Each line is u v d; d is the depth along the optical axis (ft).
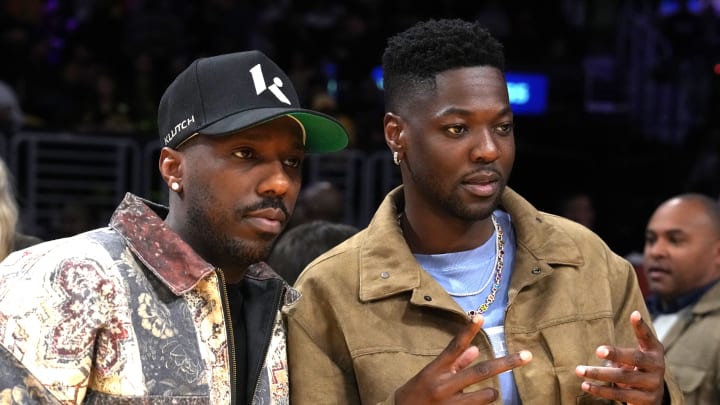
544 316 7.02
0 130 20.75
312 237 9.62
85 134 21.53
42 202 21.18
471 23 7.07
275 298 6.82
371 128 27.17
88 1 31.42
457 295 7.23
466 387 6.41
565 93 31.73
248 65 6.47
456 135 6.87
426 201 7.23
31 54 26.53
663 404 6.91
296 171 6.55
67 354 5.78
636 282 7.48
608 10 36.22
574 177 30.04
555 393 6.87
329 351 7.20
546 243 7.27
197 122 6.30
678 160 31.04
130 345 5.96
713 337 11.14
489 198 6.93
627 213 29.04
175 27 28.71
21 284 5.90
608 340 7.02
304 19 32.94
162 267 6.18
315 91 27.58
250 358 6.61
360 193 23.77
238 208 6.26
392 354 6.90
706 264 11.76
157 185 22.18
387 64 7.29
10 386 5.69
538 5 35.32
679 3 36.99
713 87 32.37
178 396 6.03
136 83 26.45
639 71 34.12
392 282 7.08
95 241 6.18
